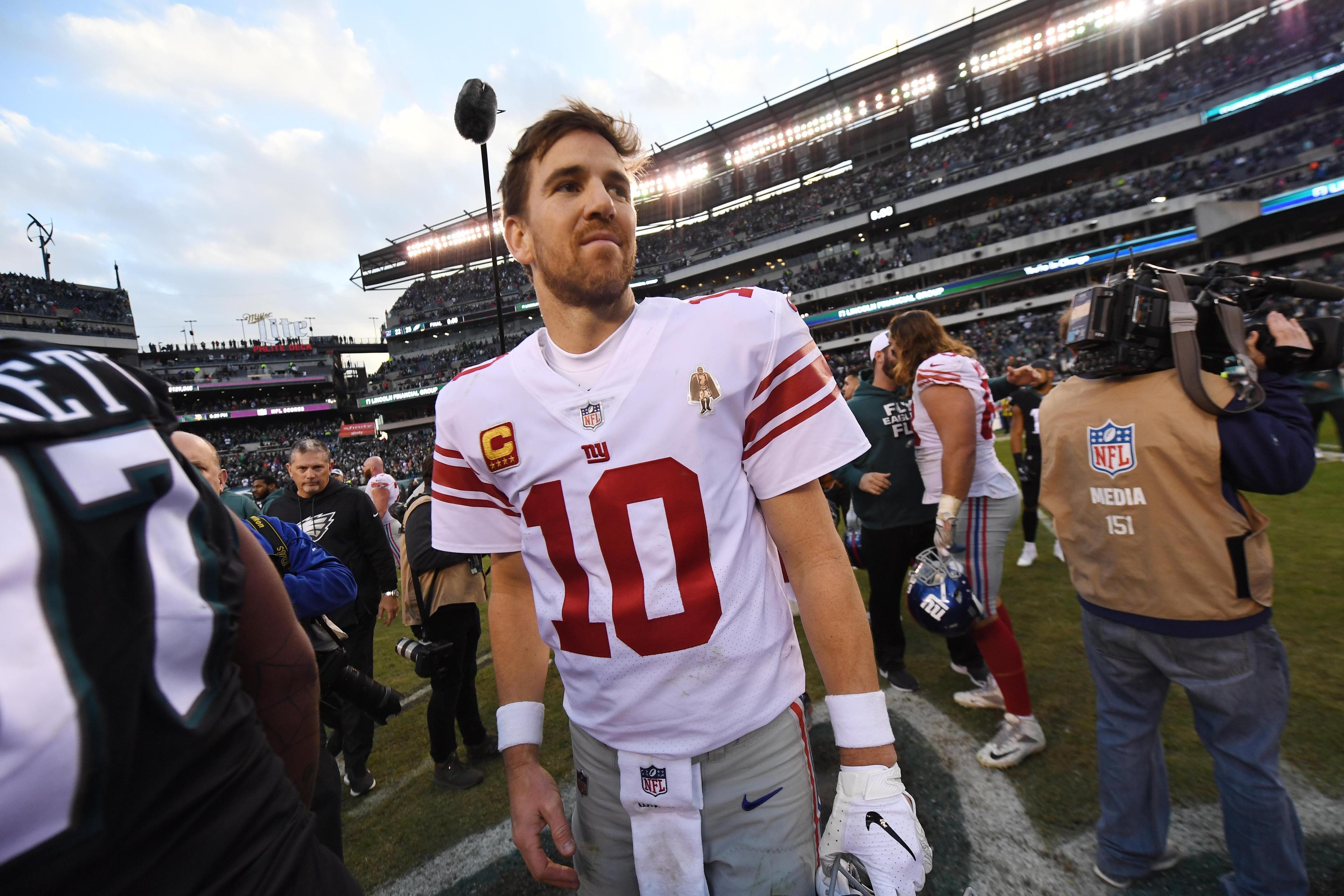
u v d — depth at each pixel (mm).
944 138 36000
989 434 2314
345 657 1891
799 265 38406
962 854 1906
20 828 420
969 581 2273
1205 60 29062
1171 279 1421
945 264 32688
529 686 1184
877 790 855
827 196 37938
